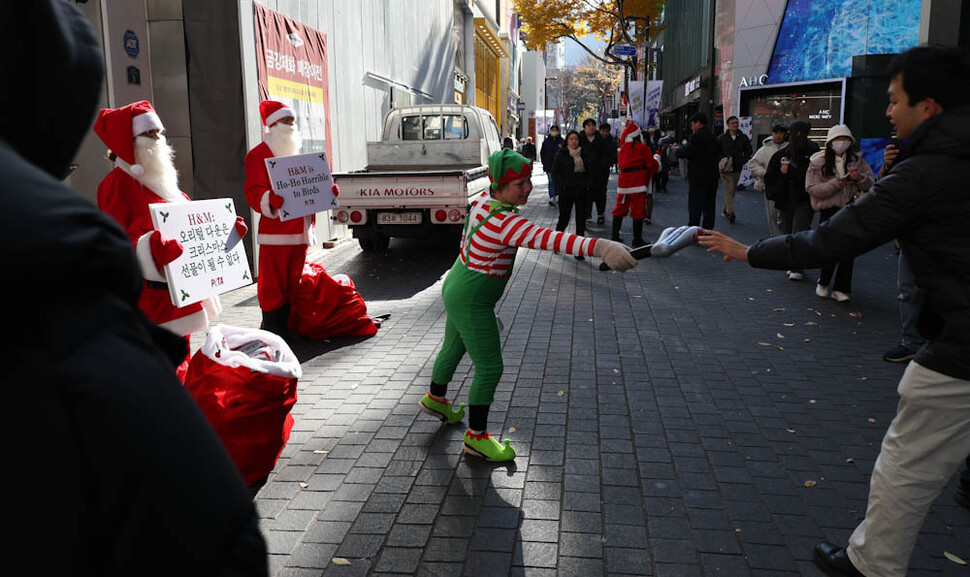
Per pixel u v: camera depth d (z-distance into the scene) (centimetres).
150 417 80
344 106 1325
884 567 279
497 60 4547
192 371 378
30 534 73
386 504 363
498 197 386
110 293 83
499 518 349
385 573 306
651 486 381
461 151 1220
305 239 642
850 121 2009
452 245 1232
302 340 665
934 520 348
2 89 78
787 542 328
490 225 376
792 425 459
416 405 498
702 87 3212
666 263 1037
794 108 2234
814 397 507
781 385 532
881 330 680
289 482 388
